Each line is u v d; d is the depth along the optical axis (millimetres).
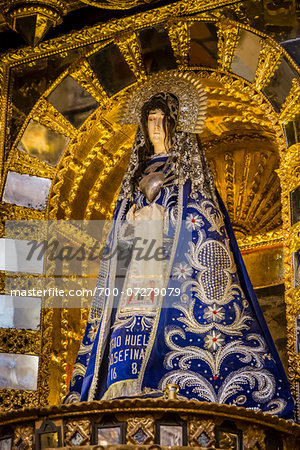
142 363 8922
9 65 11734
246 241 11656
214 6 11031
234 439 8039
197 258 9477
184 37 11133
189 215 9758
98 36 11562
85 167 11789
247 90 10828
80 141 11617
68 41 11633
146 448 7688
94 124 11625
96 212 11953
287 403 8758
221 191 12094
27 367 10617
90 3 11312
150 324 9211
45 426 8125
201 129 10406
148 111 10562
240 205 11945
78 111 11594
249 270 11477
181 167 10109
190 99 10609
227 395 8703
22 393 10477
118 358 9141
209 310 9172
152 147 10484
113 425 7996
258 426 8188
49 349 10812
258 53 10781
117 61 11516
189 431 7930
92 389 9141
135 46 11383
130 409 7980
